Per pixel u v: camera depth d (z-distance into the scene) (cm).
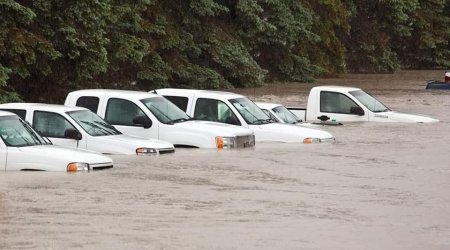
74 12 4572
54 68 4769
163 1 6259
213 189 2252
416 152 3169
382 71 9688
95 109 3166
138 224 1784
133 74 5866
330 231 1755
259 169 2653
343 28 8906
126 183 2309
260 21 7025
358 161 2898
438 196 2211
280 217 1889
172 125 3119
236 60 6619
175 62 6184
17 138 2558
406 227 1811
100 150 2816
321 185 2370
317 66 7838
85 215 1870
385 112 4178
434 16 10706
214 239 1659
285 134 3347
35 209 1930
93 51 4697
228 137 3117
